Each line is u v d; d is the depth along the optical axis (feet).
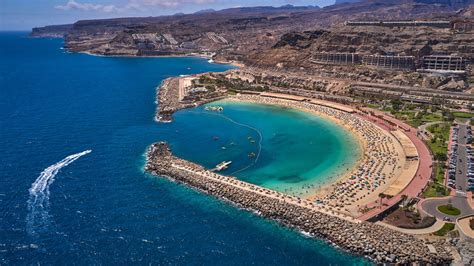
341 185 616.80
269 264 452.35
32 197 592.60
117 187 630.33
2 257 460.14
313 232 506.07
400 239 467.11
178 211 561.43
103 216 545.44
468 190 578.25
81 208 565.12
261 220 538.88
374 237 474.90
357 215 522.47
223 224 529.86
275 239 497.05
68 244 484.74
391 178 629.10
